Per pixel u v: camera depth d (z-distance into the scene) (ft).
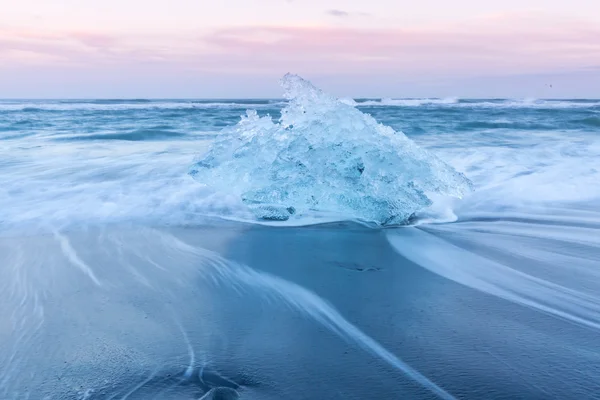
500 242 14.24
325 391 7.00
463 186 16.94
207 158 18.24
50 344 8.21
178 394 6.92
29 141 35.50
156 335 8.62
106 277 11.30
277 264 12.49
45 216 16.10
